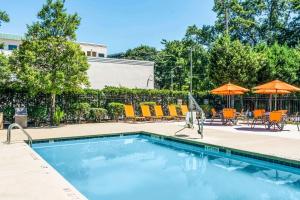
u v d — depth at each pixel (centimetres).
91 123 1850
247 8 3831
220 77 2333
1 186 570
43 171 677
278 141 1120
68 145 1250
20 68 1581
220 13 3769
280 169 840
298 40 3412
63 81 1603
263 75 2348
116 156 1077
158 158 1045
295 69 2358
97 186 734
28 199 502
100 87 2709
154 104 2155
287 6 3728
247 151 930
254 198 643
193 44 4256
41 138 1195
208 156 1071
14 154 856
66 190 548
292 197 647
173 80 4841
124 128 1564
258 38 3869
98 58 2714
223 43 2430
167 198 648
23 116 1598
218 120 2058
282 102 2269
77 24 1744
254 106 2352
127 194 673
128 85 2886
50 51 1623
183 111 2106
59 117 1708
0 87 1628
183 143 1195
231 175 827
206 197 652
